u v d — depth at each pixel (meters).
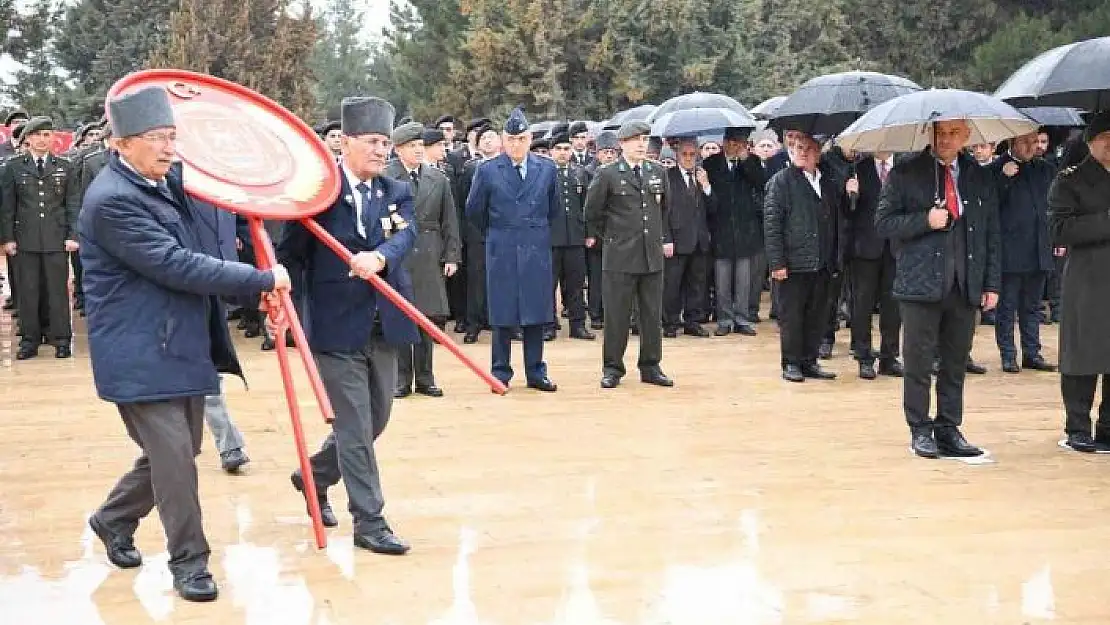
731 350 11.18
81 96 37.78
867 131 6.80
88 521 5.56
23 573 5.12
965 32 29.19
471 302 11.83
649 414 8.27
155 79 5.14
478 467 6.81
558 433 7.69
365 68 57.69
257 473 6.71
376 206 5.35
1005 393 8.91
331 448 5.56
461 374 10.01
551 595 4.80
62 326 11.14
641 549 5.35
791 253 9.30
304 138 5.37
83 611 4.69
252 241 5.22
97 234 4.55
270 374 9.96
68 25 39.91
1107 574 4.99
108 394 4.62
